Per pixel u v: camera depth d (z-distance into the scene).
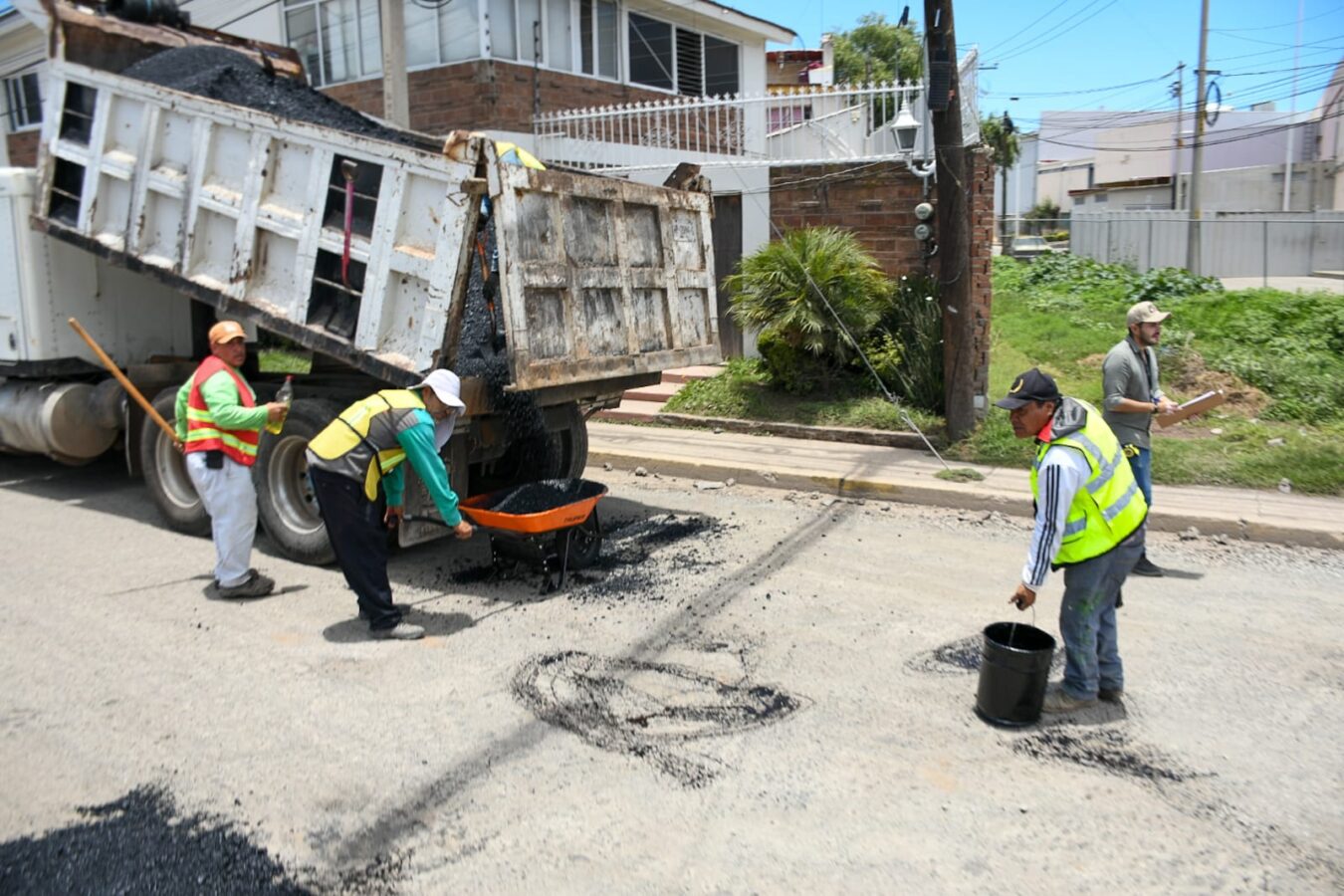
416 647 5.28
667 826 3.59
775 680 4.86
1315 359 10.98
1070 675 4.49
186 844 3.49
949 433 9.54
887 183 10.93
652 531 7.57
